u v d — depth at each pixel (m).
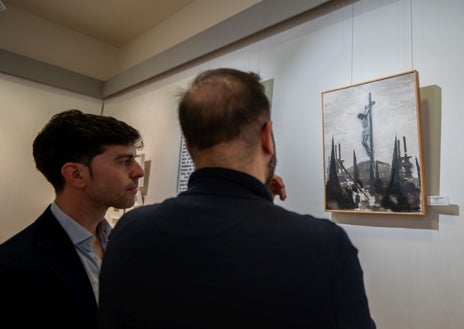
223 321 0.42
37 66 2.97
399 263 1.22
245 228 0.47
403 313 1.18
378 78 1.36
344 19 1.55
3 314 0.71
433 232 1.16
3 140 2.78
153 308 0.46
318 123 1.56
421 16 1.29
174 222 0.51
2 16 2.96
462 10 1.19
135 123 2.88
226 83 0.59
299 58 1.71
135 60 3.42
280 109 1.74
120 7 2.97
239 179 0.53
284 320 0.41
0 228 2.70
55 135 0.94
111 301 0.51
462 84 1.15
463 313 1.05
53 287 0.77
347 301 0.44
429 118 1.21
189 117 0.58
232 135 0.56
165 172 2.42
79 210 0.95
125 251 0.52
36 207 2.90
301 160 1.60
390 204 1.24
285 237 0.46
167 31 3.06
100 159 0.95
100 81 3.39
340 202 1.39
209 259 0.46
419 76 1.26
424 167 1.19
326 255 0.45
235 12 2.38
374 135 1.32
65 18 3.19
